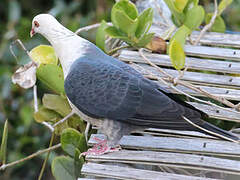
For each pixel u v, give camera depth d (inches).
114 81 167.6
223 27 243.0
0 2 346.9
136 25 197.5
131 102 165.9
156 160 155.1
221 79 197.0
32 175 303.3
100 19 318.0
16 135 307.6
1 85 312.7
